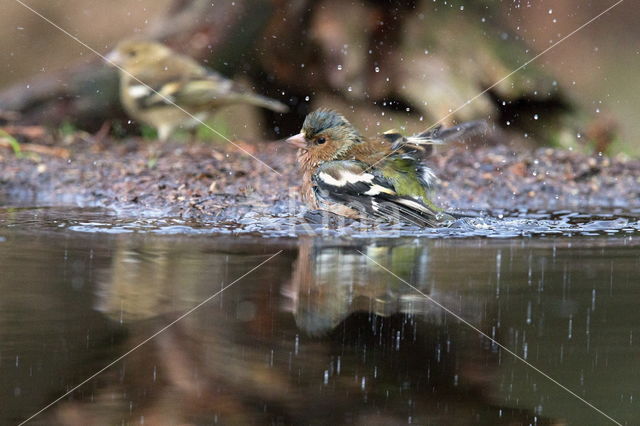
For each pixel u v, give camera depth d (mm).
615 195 12859
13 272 7988
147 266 8305
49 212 10992
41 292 7430
